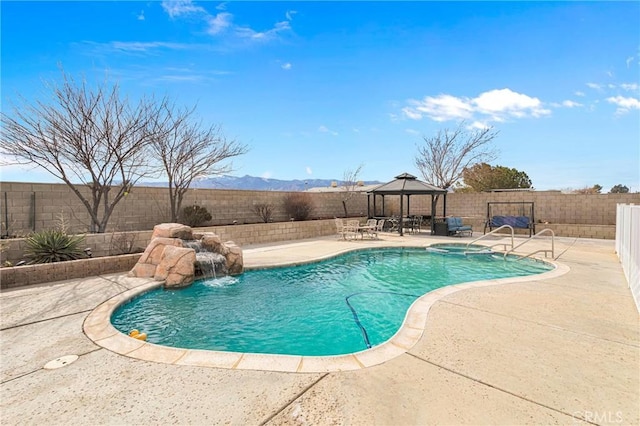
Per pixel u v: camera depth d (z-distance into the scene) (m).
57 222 10.35
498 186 29.58
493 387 2.94
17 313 5.16
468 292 6.05
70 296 6.11
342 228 15.55
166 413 2.65
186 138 13.24
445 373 3.20
